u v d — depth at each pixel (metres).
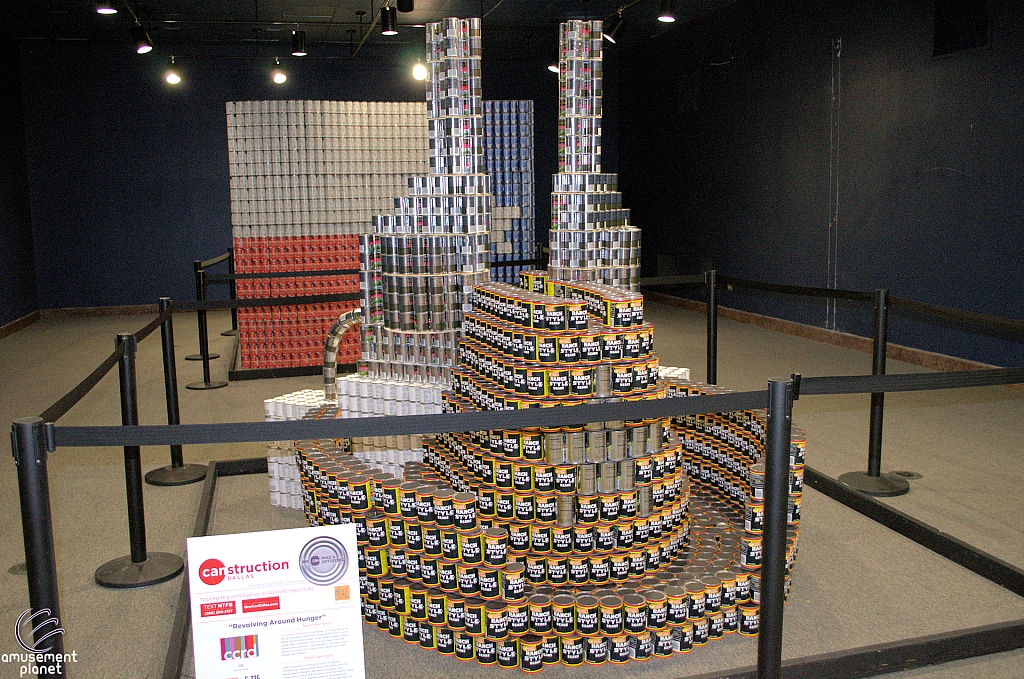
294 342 8.39
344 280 8.47
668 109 12.37
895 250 7.99
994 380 2.74
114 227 12.64
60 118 12.26
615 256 5.77
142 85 12.47
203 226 12.94
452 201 4.57
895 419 6.03
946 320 7.40
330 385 4.68
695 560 3.31
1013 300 6.69
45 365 8.73
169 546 4.03
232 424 2.25
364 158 8.51
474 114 4.91
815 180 9.13
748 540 3.13
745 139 10.45
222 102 12.78
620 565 3.11
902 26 7.74
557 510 3.08
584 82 5.73
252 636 2.28
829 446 5.39
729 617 3.12
